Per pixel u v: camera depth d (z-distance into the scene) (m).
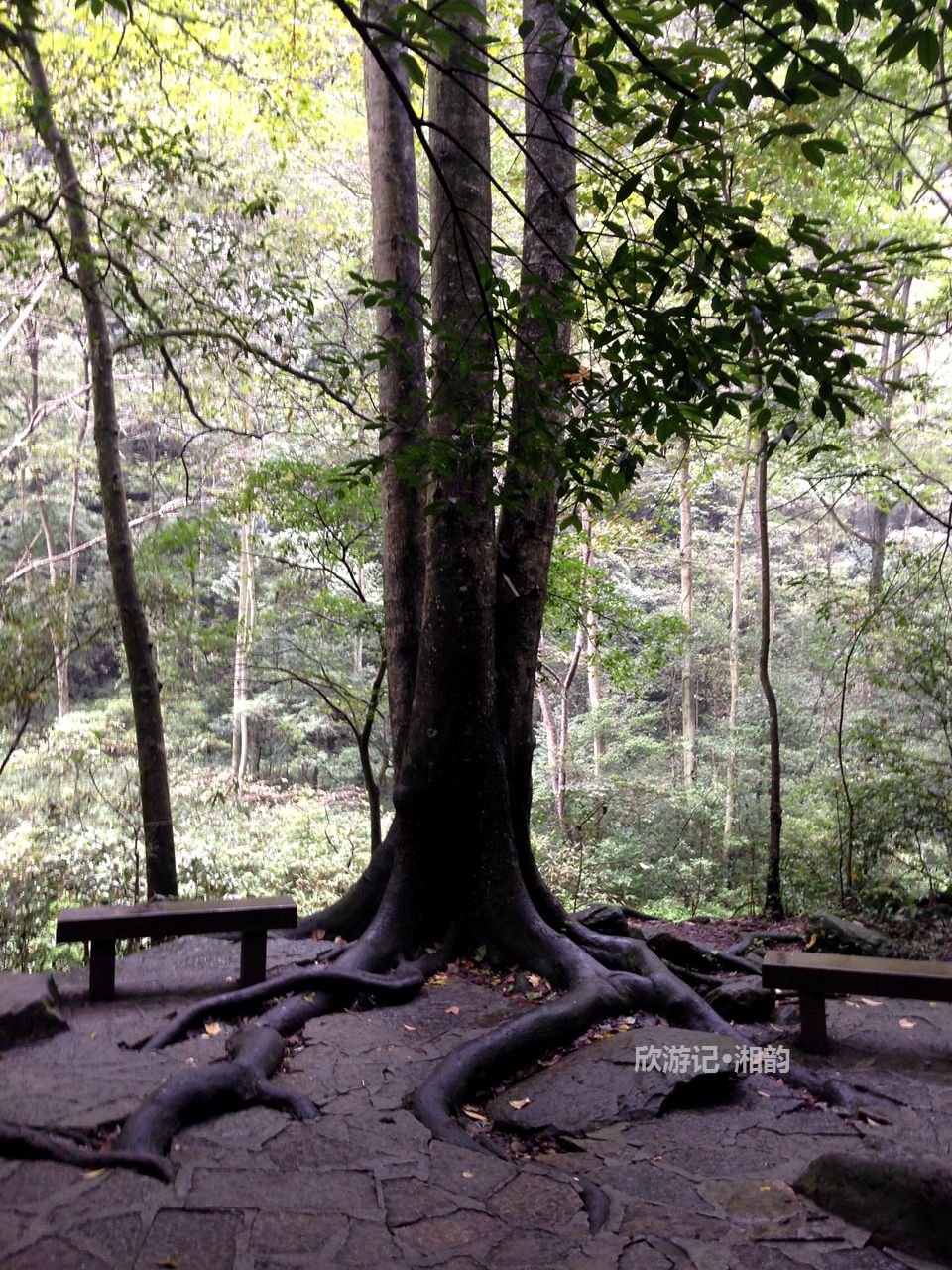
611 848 13.30
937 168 9.61
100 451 7.37
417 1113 3.71
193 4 8.78
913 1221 2.88
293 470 7.76
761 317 2.54
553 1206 3.08
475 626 5.79
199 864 10.33
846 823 8.63
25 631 7.17
